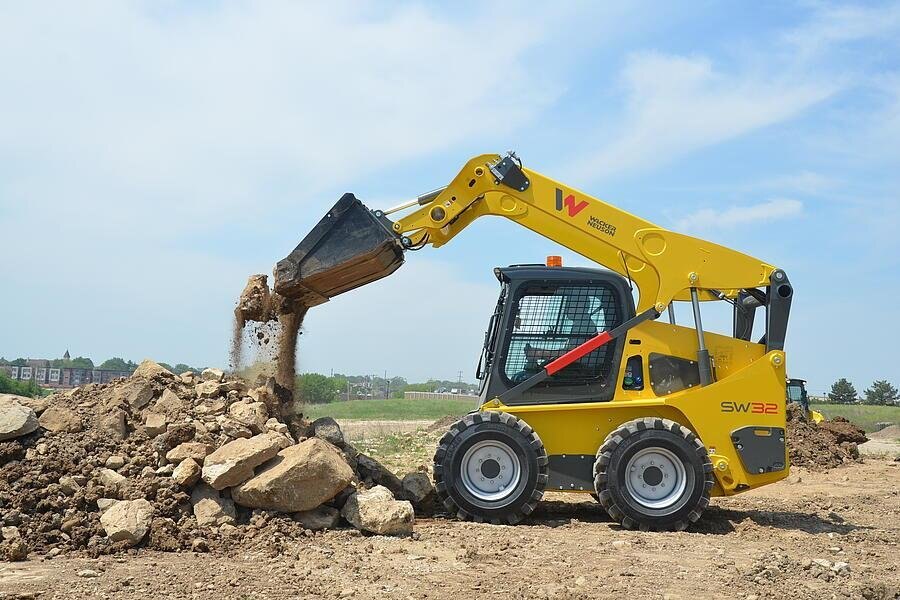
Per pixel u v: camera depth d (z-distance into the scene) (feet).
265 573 21.26
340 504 27.40
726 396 30.42
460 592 20.08
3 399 28.48
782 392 30.55
